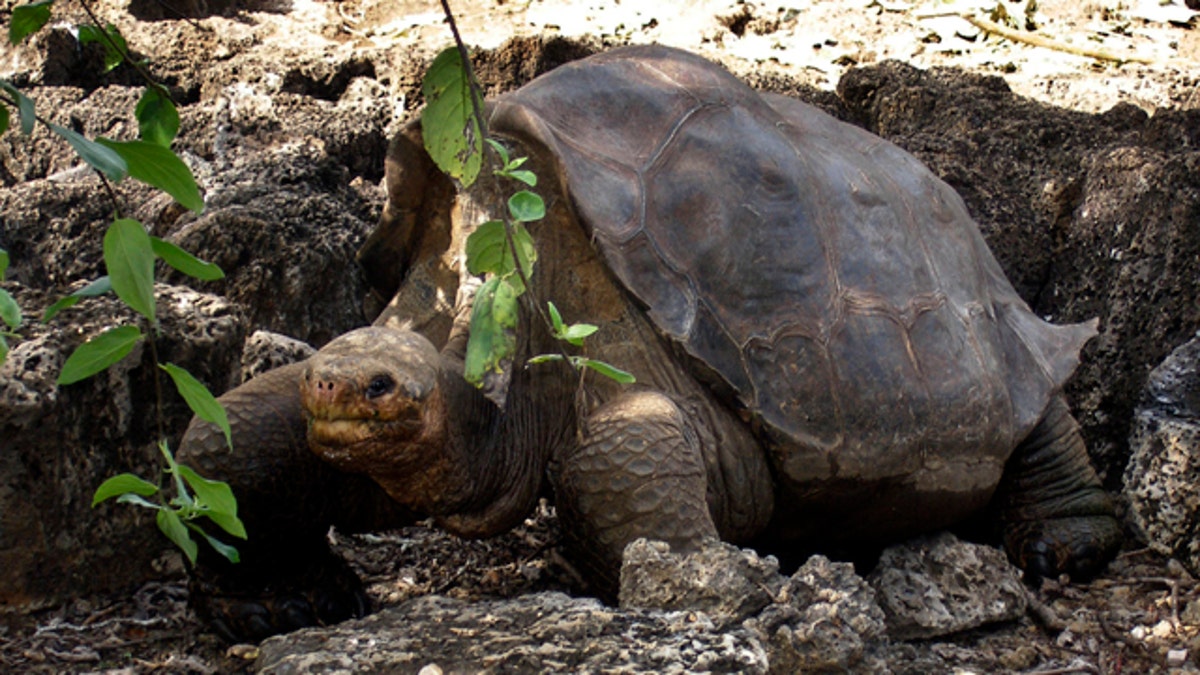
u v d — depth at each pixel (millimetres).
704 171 5262
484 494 4938
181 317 5496
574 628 3730
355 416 4246
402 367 4328
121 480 2648
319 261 7074
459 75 2727
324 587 5121
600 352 5078
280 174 7902
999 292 6375
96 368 2449
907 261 5660
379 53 9711
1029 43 11648
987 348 5828
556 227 5137
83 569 5191
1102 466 7277
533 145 5098
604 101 5391
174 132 2854
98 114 8586
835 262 5395
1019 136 8477
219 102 8711
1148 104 9734
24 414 4875
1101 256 7492
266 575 4938
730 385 4977
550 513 6504
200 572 4910
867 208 5676
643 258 4977
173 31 9906
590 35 9906
